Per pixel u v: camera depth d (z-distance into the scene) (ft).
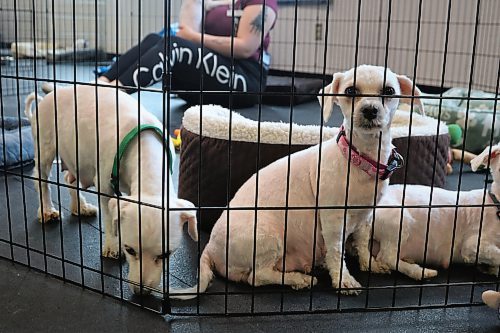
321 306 4.97
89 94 6.26
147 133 5.68
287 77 16.46
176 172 8.88
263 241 5.16
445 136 7.37
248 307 4.91
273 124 6.56
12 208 7.09
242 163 6.50
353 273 5.70
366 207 4.90
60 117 6.32
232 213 5.35
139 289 4.82
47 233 6.38
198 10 13.87
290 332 4.51
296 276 5.28
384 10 15.20
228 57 13.76
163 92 4.52
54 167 8.81
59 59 18.99
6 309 4.75
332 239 5.29
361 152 5.11
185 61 13.07
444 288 5.40
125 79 11.68
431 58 14.52
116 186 5.38
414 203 5.74
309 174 5.40
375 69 5.08
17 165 8.93
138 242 4.70
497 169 5.54
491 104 10.78
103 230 6.48
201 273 5.09
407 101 5.79
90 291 5.07
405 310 4.92
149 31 19.74
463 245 5.75
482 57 13.51
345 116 5.17
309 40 17.02
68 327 4.50
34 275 5.35
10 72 17.04
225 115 7.20
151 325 4.56
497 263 5.57
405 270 5.61
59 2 19.44
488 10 13.19
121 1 19.61
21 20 20.02
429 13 14.35
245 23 13.50
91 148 5.93
